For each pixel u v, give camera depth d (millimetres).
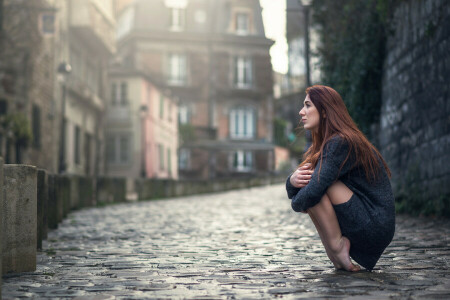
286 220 10984
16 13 22875
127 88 42562
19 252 5062
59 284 4430
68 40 29031
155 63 52562
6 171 5023
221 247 6938
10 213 5016
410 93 11133
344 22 14125
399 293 3842
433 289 3971
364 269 4840
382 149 13062
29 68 23000
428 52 10172
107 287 4266
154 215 13195
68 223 11008
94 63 34500
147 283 4418
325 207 4598
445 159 9523
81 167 31641
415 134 10914
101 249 6891
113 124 42438
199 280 4531
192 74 53188
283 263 5434
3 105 22656
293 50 22219
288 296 3812
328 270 4895
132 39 52625
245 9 54500
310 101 4699
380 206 4570
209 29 53781
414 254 5867
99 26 31156
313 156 4625
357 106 13336
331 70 15383
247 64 54406
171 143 49656
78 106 31000
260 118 54312
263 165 53656
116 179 19281
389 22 12219
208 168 52719
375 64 12977
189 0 53656
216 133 53062
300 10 19500
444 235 7523
